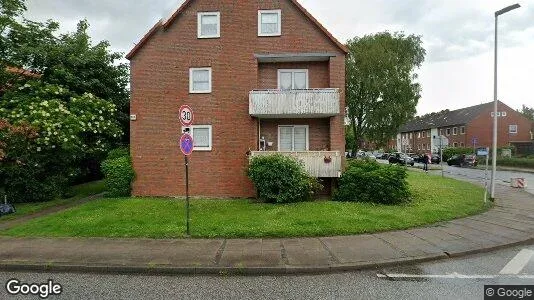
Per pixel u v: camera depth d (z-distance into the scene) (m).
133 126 16.22
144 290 5.78
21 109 15.32
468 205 13.41
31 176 15.90
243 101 16.14
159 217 10.91
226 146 16.14
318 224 9.73
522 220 11.12
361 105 38.66
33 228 9.64
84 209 12.43
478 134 57.16
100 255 7.36
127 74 22.98
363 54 36.62
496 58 15.73
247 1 16.34
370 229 9.42
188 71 16.23
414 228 9.88
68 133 15.50
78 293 5.68
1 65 17.20
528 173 32.28
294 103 15.53
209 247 7.93
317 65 16.83
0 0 17.28
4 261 7.00
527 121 56.88
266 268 6.61
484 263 7.20
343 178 14.41
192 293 5.63
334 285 5.98
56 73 18.12
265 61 16.70
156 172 16.20
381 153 69.31
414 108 37.41
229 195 16.06
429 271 6.71
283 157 14.33
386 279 6.28
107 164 16.33
